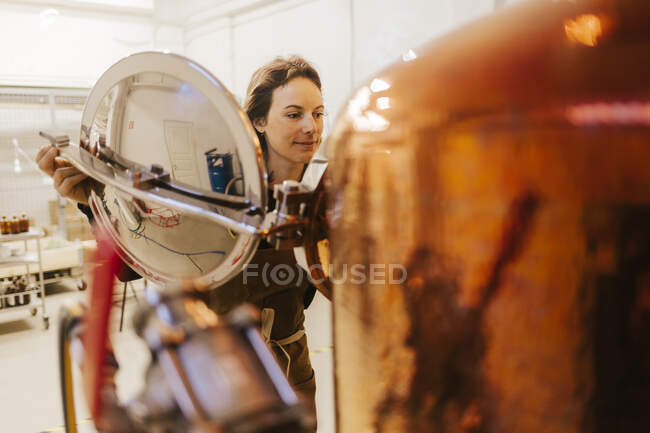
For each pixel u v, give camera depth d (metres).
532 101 0.15
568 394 0.15
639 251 0.14
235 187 0.33
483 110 0.16
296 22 5.13
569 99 0.15
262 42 5.65
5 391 2.51
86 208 0.54
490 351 0.16
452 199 0.17
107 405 0.20
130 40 6.34
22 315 3.79
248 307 0.21
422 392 0.18
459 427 0.17
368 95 0.20
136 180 0.35
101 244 0.21
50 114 5.82
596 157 0.14
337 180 0.21
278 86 0.69
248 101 0.73
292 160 0.71
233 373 0.18
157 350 0.19
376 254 0.19
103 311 0.20
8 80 5.55
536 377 0.16
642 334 0.14
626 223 0.14
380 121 0.19
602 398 0.15
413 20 3.80
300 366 0.68
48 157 0.50
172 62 0.34
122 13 6.23
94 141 0.41
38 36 5.68
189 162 0.34
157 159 0.35
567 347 0.15
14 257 3.64
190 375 0.18
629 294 0.14
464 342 0.17
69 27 5.86
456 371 0.17
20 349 3.13
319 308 3.00
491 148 0.16
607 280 0.14
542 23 0.17
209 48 6.46
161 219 0.37
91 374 0.20
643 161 0.14
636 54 0.14
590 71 0.15
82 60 6.00
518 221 0.15
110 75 0.38
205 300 0.22
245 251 0.33
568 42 0.16
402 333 0.19
